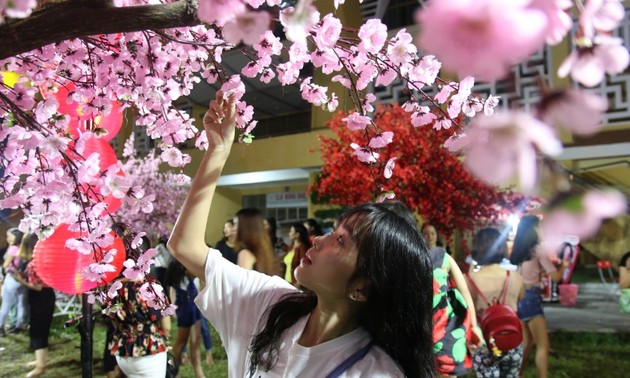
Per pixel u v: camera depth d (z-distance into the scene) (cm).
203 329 500
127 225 158
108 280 186
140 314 315
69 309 783
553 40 45
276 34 134
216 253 152
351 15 517
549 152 37
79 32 78
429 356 124
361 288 123
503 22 33
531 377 452
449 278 342
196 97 590
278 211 1492
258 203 1542
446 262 317
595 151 664
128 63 149
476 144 39
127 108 175
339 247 125
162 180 1129
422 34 35
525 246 380
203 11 54
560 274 511
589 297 863
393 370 118
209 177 146
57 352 570
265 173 1310
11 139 123
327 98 165
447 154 553
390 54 131
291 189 1457
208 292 148
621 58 47
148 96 146
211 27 143
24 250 486
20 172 137
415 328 121
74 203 140
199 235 148
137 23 77
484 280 338
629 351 543
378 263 119
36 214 140
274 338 132
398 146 568
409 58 131
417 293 122
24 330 667
